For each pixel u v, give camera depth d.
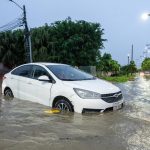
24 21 28.88
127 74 60.59
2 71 39.44
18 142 5.54
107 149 5.29
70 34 37.97
